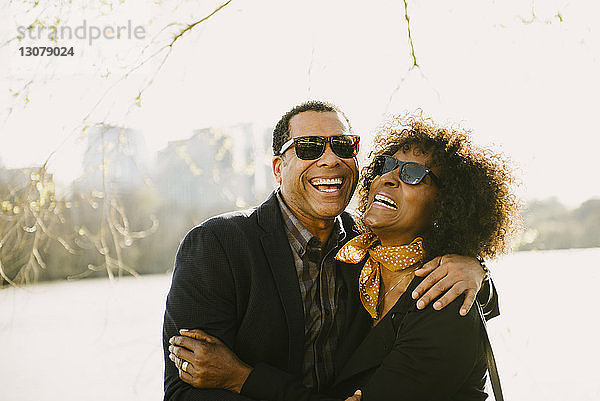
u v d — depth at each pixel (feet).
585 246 41.63
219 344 9.61
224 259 9.88
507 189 10.01
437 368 8.93
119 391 31.27
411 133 9.77
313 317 10.09
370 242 10.14
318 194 10.09
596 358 27.63
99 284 63.26
